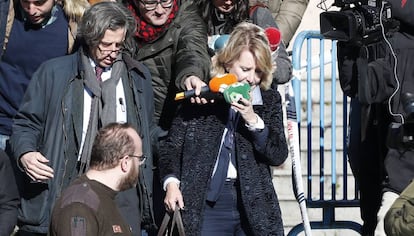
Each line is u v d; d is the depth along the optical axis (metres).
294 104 17.38
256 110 15.16
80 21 15.40
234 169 15.03
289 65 16.27
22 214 15.20
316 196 21.02
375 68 16.41
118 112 15.32
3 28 16.34
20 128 15.29
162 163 15.05
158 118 16.69
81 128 15.12
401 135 15.89
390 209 13.71
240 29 15.00
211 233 14.93
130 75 15.55
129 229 13.50
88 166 15.02
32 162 14.80
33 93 15.28
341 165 21.48
